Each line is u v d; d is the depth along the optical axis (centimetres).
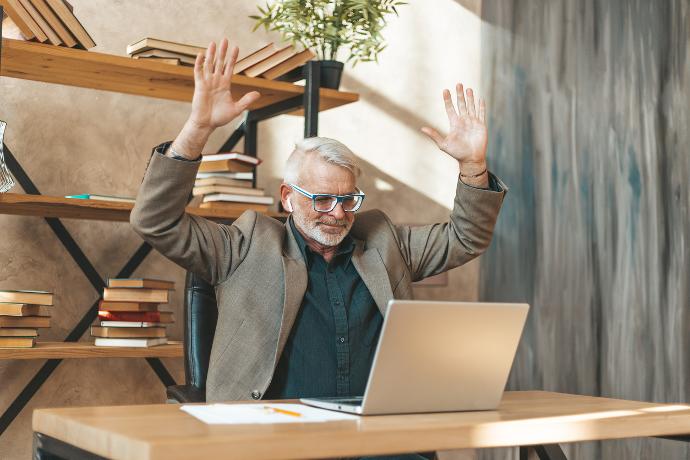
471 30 377
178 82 279
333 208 222
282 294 216
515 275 340
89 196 262
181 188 209
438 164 369
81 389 299
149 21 313
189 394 217
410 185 363
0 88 289
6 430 286
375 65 359
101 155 304
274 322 213
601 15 297
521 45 345
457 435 131
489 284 357
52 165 296
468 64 375
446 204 370
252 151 321
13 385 288
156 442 109
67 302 296
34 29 246
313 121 283
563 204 313
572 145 310
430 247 247
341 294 224
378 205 357
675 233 260
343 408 150
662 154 266
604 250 291
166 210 210
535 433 139
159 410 146
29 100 293
